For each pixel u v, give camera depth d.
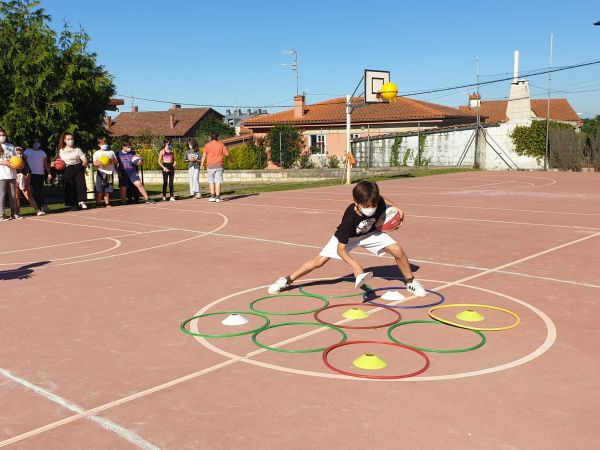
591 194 16.62
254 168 33.97
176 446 3.00
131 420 3.30
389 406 3.38
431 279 6.60
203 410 3.40
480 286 6.23
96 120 18.48
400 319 5.10
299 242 9.23
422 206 13.93
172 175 16.92
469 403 3.41
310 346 4.45
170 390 3.69
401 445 2.94
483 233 9.73
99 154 15.40
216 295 6.09
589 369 3.90
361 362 4.00
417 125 36.38
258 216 12.63
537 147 29.95
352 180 23.88
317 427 3.15
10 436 3.14
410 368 3.96
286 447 2.96
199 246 9.06
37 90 16.14
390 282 6.53
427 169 29.69
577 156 29.23
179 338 4.71
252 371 3.96
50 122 16.22
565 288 6.05
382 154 33.75
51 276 7.16
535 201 14.84
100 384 3.82
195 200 16.78
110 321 5.24
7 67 15.98
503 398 3.47
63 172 14.95
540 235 9.43
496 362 4.04
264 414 3.33
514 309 5.34
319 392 3.60
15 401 3.59
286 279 6.06
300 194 18.12
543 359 4.09
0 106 16.11
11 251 8.99
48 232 10.98
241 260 7.89
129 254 8.52
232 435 3.09
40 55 16.00
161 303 5.81
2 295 6.29
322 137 38.75
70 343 4.67
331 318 5.18
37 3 16.56
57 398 3.62
